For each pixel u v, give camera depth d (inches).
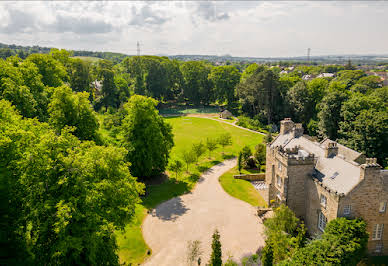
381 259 1577.3
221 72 6722.4
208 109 6574.8
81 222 1123.3
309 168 1857.8
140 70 6771.7
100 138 2258.9
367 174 1478.8
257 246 1718.8
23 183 1117.1
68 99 2058.3
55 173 1159.6
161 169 2696.9
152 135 2482.8
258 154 2965.1
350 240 1382.9
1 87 2198.6
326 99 3531.0
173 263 1571.1
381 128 2726.4
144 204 2237.9
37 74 2974.9
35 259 1120.8
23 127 1418.6
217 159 3321.9
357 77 7628.0
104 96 5634.8
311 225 1824.6
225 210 2158.0
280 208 1675.7
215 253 1347.2
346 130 3218.5
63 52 4783.5
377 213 1549.0
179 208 2185.0
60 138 1258.6
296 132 2326.5
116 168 1390.3
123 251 1660.9
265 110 5032.0
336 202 1519.4
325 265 1280.8
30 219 1103.6
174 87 7760.8
